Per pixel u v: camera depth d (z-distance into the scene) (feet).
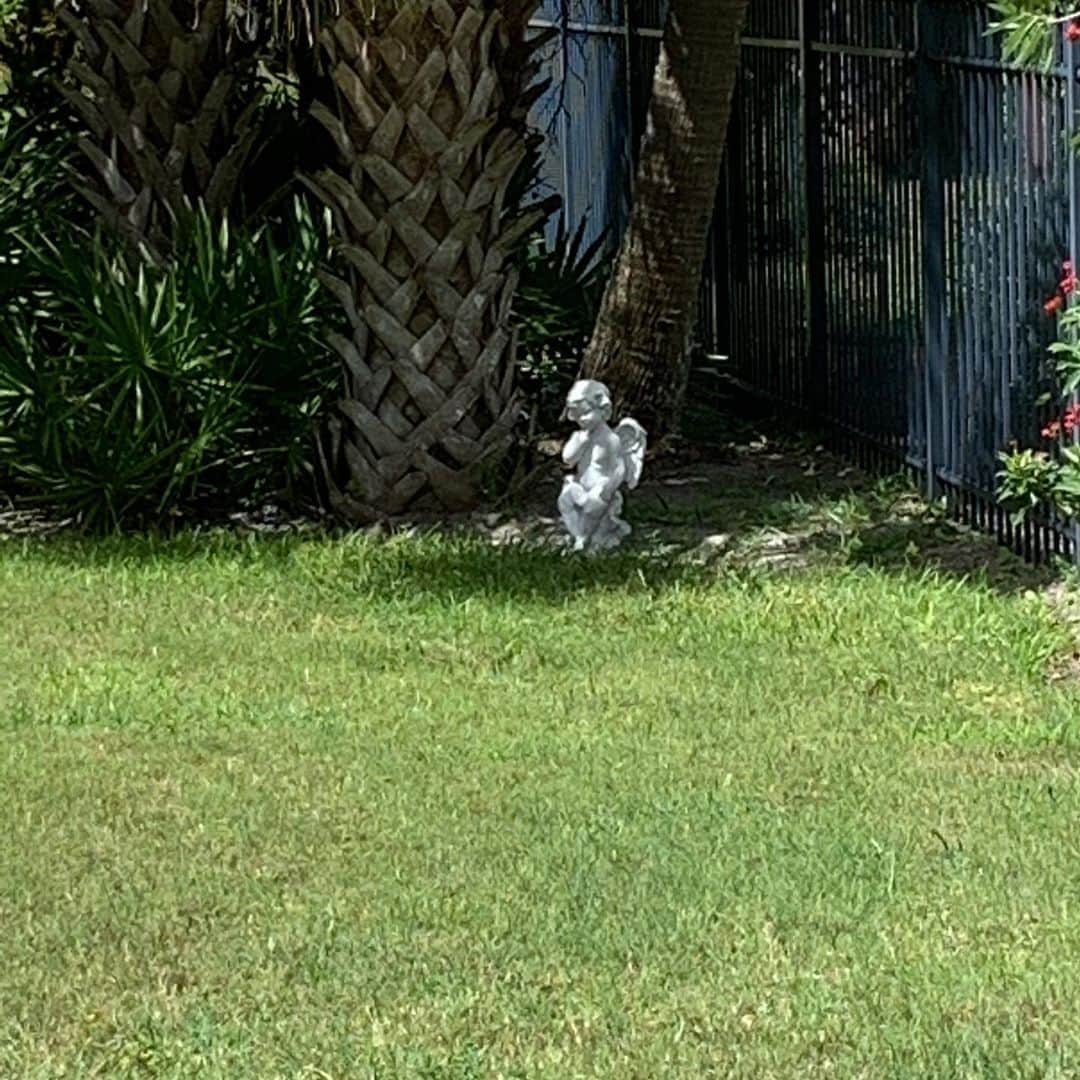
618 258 41.27
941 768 24.95
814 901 20.99
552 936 20.31
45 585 33.73
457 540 36.17
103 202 39.58
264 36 40.60
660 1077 17.56
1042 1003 18.72
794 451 41.42
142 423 37.40
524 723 26.94
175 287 37.93
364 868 22.09
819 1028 18.31
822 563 34.22
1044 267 32.14
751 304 44.27
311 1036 18.48
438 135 35.96
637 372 40.24
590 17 53.57
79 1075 17.92
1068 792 24.06
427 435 37.17
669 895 21.18
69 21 39.19
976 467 34.94
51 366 37.86
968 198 34.63
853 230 39.27
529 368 42.55
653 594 32.55
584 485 35.04
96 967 19.94
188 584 33.78
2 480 39.32
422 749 25.91
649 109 40.29
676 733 26.37
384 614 32.07
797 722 26.76
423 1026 18.62
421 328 36.81
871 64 37.99
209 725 26.99
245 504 38.81
